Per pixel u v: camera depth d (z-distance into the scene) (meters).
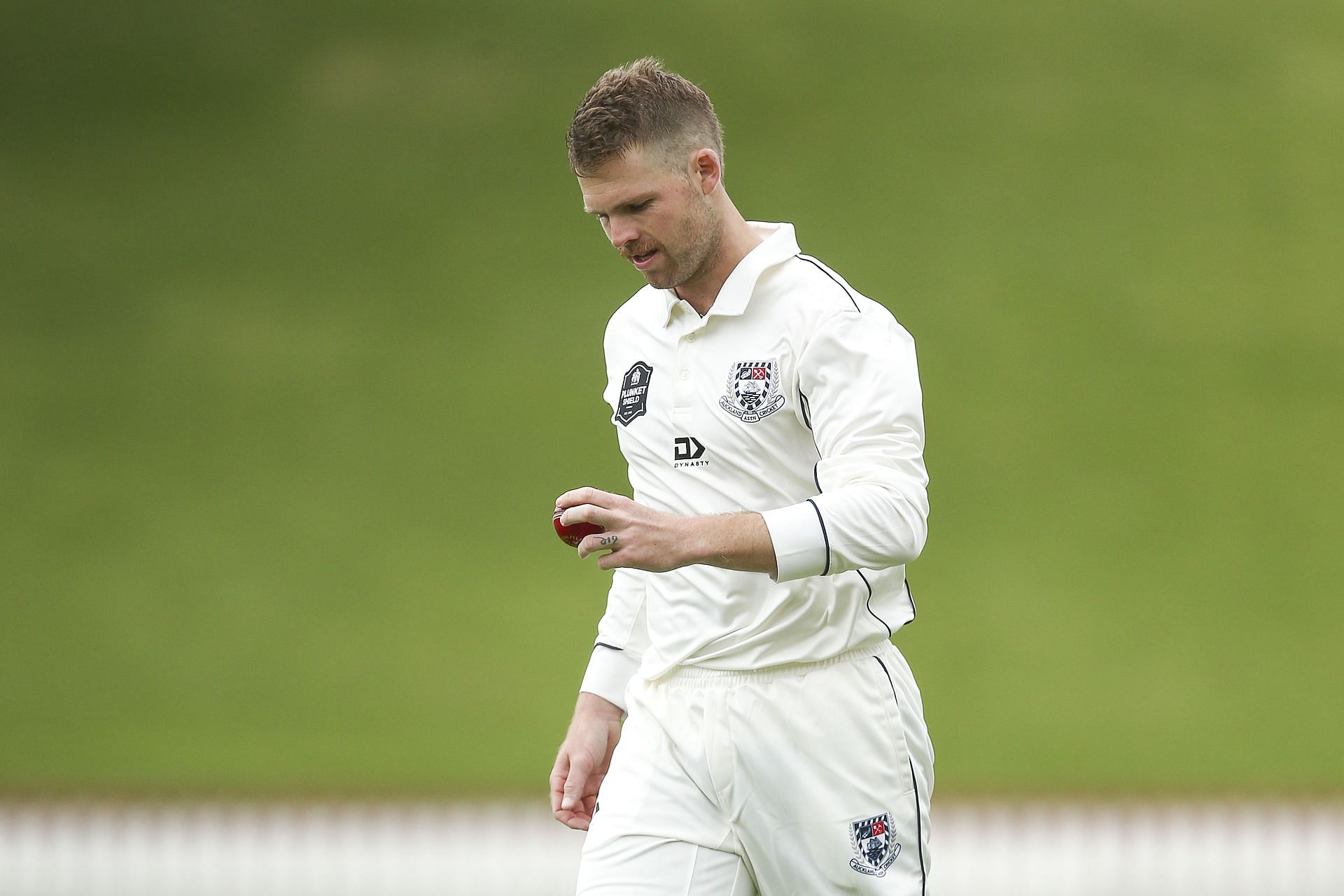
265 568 53.97
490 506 57.41
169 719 44.84
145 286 68.69
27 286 68.56
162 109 79.31
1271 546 53.78
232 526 56.31
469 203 73.50
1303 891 27.09
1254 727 43.59
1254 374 62.00
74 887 27.08
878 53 79.75
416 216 72.81
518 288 68.81
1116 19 80.75
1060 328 64.25
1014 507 55.94
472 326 66.75
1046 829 33.47
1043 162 72.75
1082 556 53.38
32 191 74.00
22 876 28.11
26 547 54.91
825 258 67.38
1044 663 47.56
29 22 85.19
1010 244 68.50
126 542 55.41
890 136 74.75
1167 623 49.72
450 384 63.72
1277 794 37.59
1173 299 65.56
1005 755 41.62
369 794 37.72
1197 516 55.34
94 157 76.44
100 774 39.97
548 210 73.31
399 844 31.05
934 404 60.78
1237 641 48.72
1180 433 59.34
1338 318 64.31
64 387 63.44
